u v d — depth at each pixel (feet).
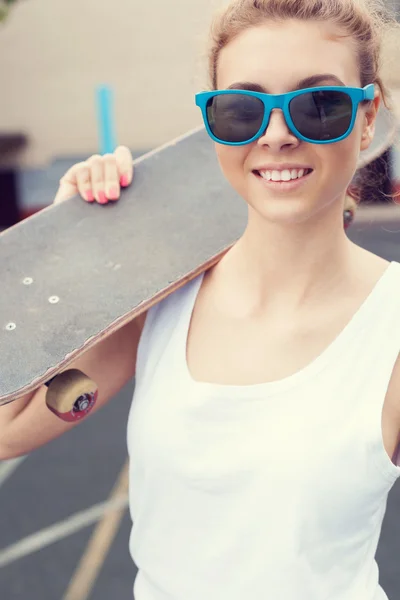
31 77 50.34
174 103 49.57
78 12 49.26
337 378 3.39
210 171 4.70
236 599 3.52
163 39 48.91
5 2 34.55
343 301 3.59
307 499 3.33
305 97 3.17
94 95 50.42
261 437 3.43
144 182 4.63
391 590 10.33
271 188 3.33
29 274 4.13
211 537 3.60
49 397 3.65
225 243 4.17
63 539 12.25
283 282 3.66
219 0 3.63
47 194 54.19
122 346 4.36
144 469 3.79
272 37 3.24
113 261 4.16
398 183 4.44
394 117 4.34
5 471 14.87
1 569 11.50
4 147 51.24
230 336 3.76
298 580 3.40
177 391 3.70
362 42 3.36
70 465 14.97
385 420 3.39
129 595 10.62
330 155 3.24
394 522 12.05
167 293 3.94
